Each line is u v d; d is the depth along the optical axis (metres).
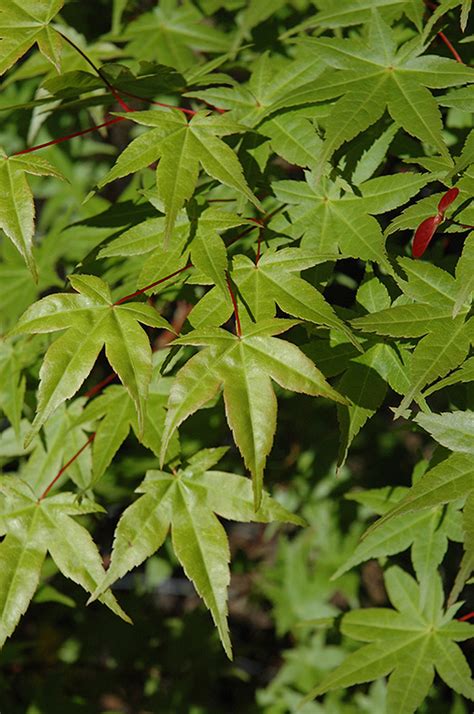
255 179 0.62
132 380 0.58
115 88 0.65
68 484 0.67
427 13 0.68
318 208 0.62
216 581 0.60
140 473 0.78
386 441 0.98
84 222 0.66
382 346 0.60
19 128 0.86
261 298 0.59
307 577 0.97
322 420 0.90
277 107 0.62
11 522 0.61
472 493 0.57
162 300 0.69
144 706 1.03
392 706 0.64
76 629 1.05
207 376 0.57
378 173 0.64
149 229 0.61
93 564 0.61
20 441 0.68
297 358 0.58
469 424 0.58
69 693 1.01
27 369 0.70
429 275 0.60
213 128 0.61
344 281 0.72
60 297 0.59
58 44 0.61
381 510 0.66
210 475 0.61
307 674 0.95
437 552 0.64
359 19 0.65
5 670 0.98
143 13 0.81
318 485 0.95
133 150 0.60
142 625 1.05
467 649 0.90
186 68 0.75
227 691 1.14
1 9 0.62
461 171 0.60
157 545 0.60
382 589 1.05
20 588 0.60
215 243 0.60
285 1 0.71
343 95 0.61
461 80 0.61
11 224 0.60
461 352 0.58
